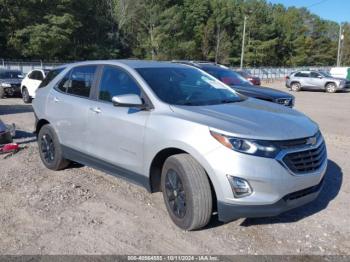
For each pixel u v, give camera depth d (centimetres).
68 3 5547
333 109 1806
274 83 4638
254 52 8394
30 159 717
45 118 645
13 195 541
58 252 398
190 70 568
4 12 5119
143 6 6819
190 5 7869
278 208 403
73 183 588
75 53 5969
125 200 528
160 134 448
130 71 520
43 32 4997
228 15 8244
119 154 507
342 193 564
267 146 397
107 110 521
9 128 802
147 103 484
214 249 406
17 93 1892
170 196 454
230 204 400
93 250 402
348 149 852
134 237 430
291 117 467
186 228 437
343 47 10788
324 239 430
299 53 9719
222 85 570
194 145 417
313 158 428
